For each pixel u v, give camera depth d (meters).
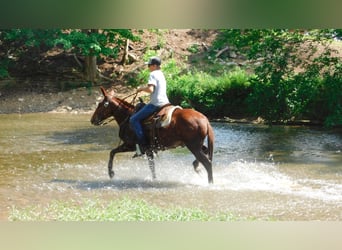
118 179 9.02
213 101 17.75
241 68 21.64
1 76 21.56
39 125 16.19
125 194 7.90
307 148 12.20
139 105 8.91
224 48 23.14
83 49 21.20
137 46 24.03
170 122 8.52
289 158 10.99
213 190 8.16
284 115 16.36
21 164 10.31
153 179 8.88
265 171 9.70
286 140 13.40
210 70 21.77
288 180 8.92
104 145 12.66
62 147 12.33
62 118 17.92
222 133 14.66
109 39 21.78
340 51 19.16
